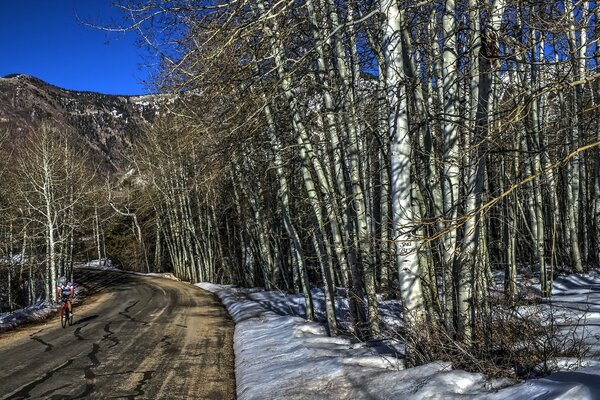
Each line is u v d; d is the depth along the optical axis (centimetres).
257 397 625
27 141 3052
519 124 612
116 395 705
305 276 1219
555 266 1523
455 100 582
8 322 1594
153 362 915
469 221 551
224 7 724
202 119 853
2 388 768
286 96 980
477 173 538
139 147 3681
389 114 602
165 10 712
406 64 698
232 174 2238
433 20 758
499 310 566
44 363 942
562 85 370
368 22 848
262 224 2366
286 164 1098
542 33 484
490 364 504
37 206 2908
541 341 569
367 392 548
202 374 812
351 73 1011
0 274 3312
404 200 588
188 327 1365
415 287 593
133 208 5450
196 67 758
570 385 388
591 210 1766
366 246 887
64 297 1533
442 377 498
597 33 491
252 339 1041
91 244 6512
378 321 855
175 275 4694
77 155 3556
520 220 1783
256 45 780
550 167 332
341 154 981
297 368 715
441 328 567
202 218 3941
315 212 999
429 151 659
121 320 1581
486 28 535
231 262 3697
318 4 898
